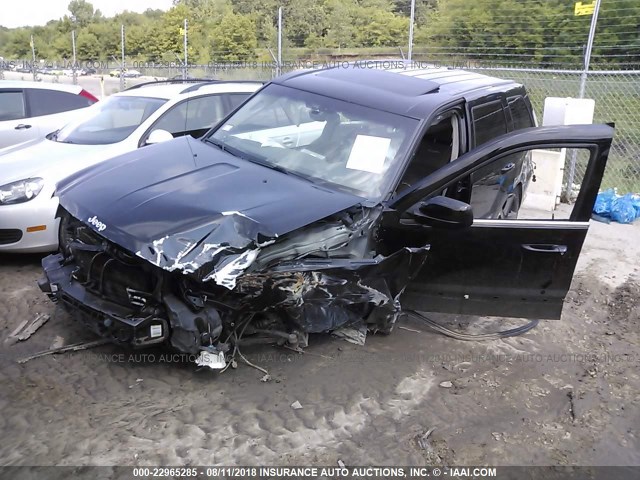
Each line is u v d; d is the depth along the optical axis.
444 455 3.29
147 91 6.79
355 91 4.67
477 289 4.21
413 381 3.96
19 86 8.52
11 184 5.08
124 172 4.02
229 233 3.32
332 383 3.84
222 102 6.89
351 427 3.45
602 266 6.47
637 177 10.06
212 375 3.80
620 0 13.85
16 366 3.76
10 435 3.15
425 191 3.95
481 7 15.29
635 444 3.55
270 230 3.36
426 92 4.67
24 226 5.07
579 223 3.97
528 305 4.26
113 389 3.59
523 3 14.88
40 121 8.51
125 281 3.49
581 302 5.54
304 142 4.45
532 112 6.18
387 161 4.12
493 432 3.53
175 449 3.14
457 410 3.71
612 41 13.38
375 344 4.39
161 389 3.63
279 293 3.50
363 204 3.82
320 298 3.72
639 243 7.31
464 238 4.02
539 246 4.04
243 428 3.34
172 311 3.41
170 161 4.20
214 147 4.59
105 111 6.58
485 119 4.93
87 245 3.69
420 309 4.32
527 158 6.02
